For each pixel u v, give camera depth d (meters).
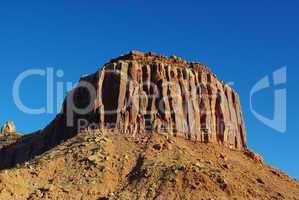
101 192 108.19
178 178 108.50
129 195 105.81
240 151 136.62
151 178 109.94
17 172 110.31
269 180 122.25
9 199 103.06
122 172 113.75
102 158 116.56
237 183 113.44
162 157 118.88
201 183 107.75
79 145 121.81
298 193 119.62
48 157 118.44
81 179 110.56
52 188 107.25
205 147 129.50
